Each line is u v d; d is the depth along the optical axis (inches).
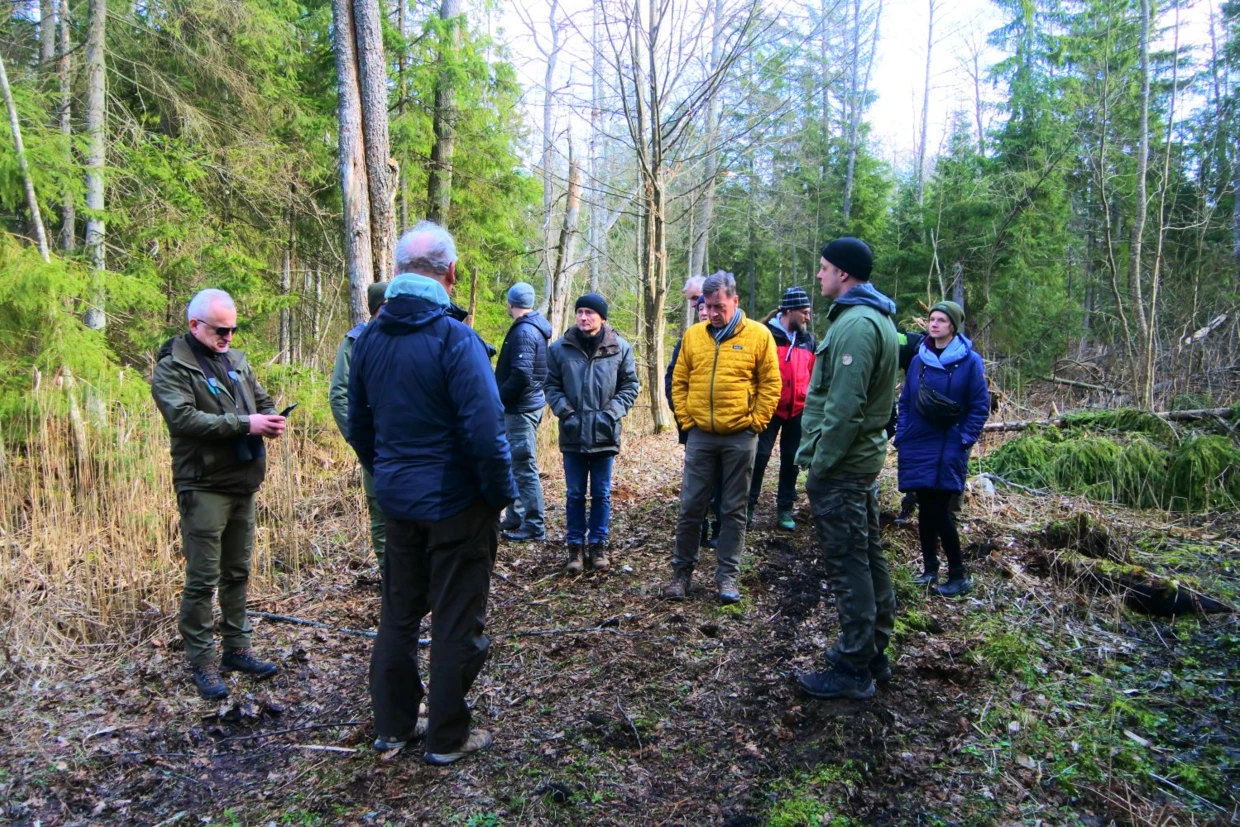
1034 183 579.8
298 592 168.6
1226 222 551.5
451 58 382.6
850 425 105.5
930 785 95.7
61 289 232.4
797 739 105.4
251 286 346.6
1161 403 358.9
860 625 111.0
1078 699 113.9
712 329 150.3
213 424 119.3
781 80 411.8
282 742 112.2
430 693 101.4
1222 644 128.0
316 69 410.3
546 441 309.1
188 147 348.2
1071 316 599.5
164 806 98.3
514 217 480.1
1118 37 501.0
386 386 97.7
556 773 100.5
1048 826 88.1
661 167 350.9
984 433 292.2
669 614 147.4
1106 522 186.1
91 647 141.1
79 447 194.5
